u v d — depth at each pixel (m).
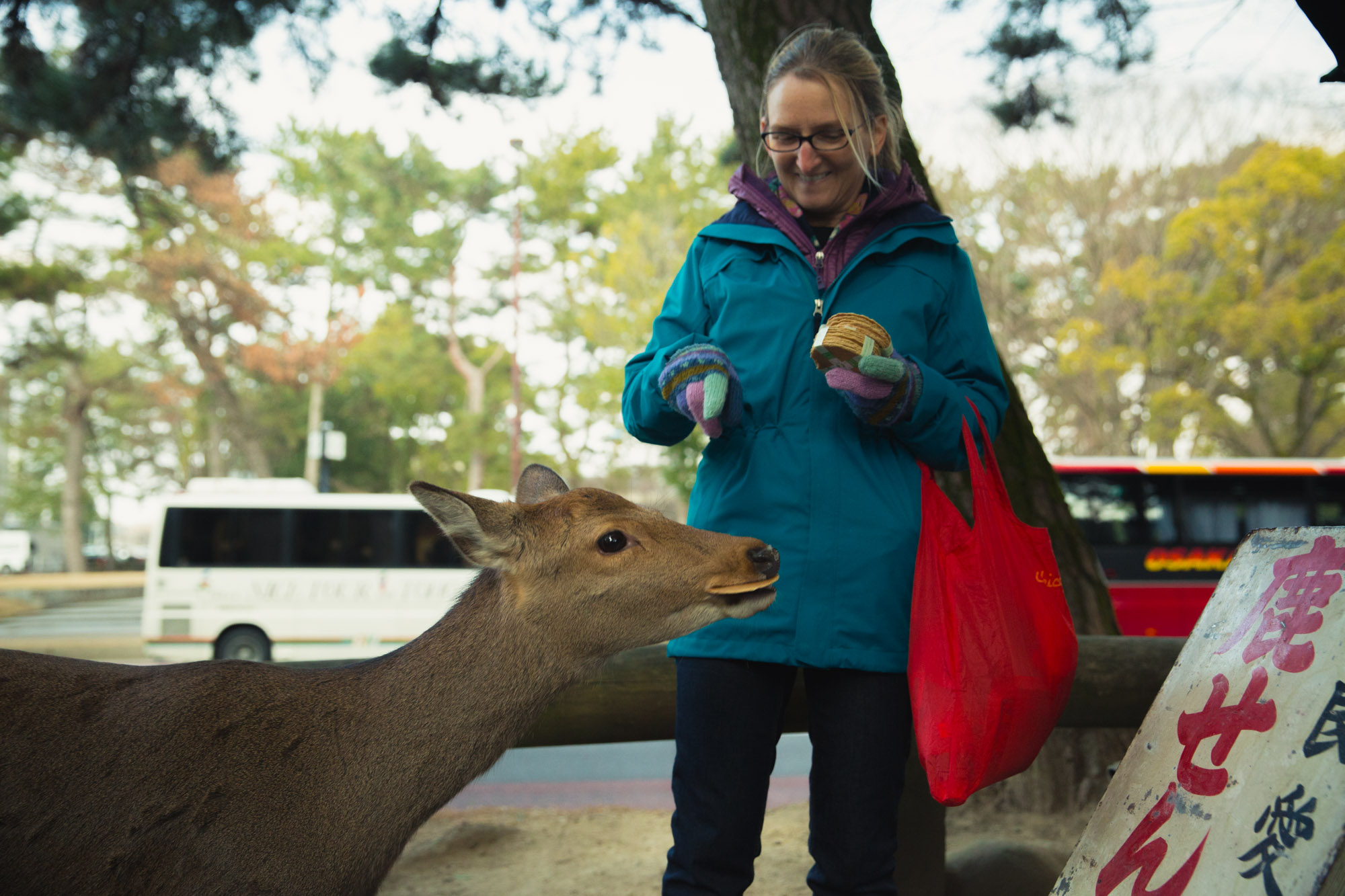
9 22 6.84
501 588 2.29
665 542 2.25
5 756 1.93
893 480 2.33
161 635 13.65
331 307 34.25
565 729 3.34
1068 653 2.18
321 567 13.95
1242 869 1.64
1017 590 2.16
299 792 2.01
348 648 13.88
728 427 2.33
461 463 39.66
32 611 24.48
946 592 2.14
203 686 2.06
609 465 34.19
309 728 2.08
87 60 7.23
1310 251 22.77
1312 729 1.67
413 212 34.91
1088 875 1.97
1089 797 4.91
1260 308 22.70
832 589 2.25
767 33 4.37
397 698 2.18
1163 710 2.05
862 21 4.35
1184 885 1.74
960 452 2.32
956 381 2.45
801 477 2.30
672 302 2.60
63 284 21.39
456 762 2.21
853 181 2.47
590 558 2.25
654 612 2.24
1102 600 4.68
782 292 2.40
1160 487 13.44
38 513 50.56
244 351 31.66
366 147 33.62
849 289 2.38
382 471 40.88
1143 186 24.69
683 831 2.29
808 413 2.34
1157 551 13.26
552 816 5.53
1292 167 21.84
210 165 8.27
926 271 2.42
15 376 35.78
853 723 2.24
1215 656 1.99
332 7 6.81
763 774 2.33
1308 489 13.37
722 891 2.28
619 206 30.70
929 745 2.07
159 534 13.81
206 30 7.06
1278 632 1.86
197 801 1.94
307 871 1.99
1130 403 26.27
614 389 30.05
